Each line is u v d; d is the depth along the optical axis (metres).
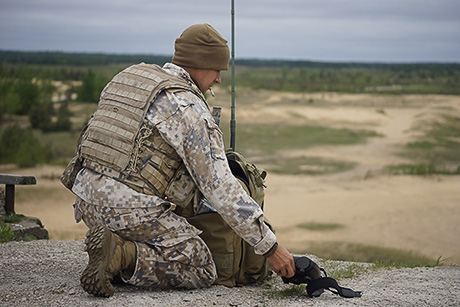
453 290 3.24
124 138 2.93
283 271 3.05
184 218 3.06
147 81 3.03
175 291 3.11
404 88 89.50
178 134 2.93
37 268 3.56
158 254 3.00
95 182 2.97
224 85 82.56
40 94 43.44
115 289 3.08
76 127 36.91
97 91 51.59
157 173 2.94
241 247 3.30
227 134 35.91
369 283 3.47
